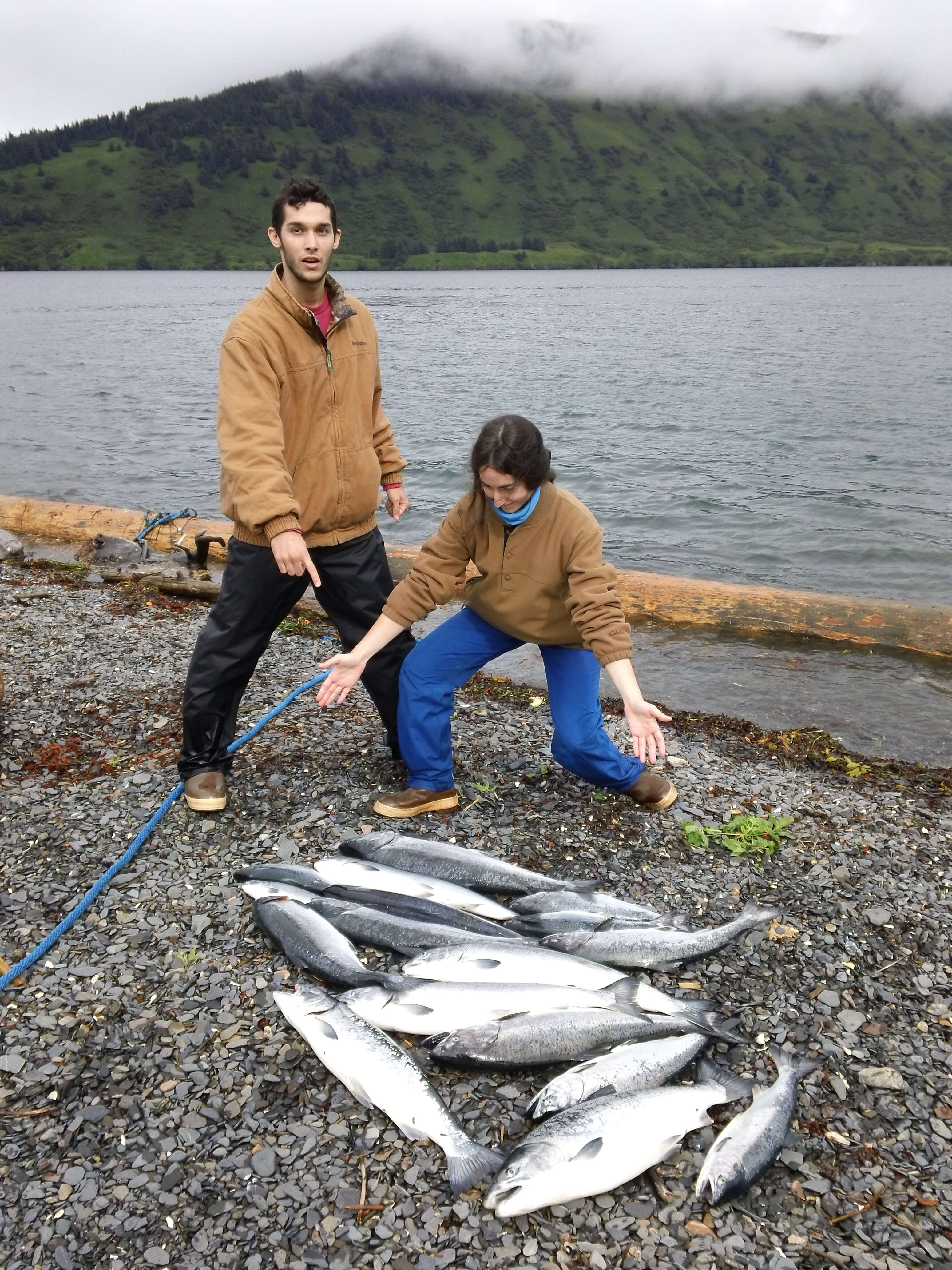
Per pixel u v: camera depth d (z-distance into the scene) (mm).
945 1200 3078
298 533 4168
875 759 7121
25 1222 2902
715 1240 2912
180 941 4152
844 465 19703
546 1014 3541
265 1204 2982
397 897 4309
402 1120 3195
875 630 9617
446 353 46281
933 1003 3955
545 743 6301
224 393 4234
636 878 4738
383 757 5828
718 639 9875
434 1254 2844
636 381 34594
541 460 4094
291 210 4047
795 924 4414
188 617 9438
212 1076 3451
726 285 139500
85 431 24016
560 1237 2908
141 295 121625
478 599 4711
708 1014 3629
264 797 5320
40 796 5305
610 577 4352
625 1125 3092
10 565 11539
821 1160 3211
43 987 3859
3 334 61000
